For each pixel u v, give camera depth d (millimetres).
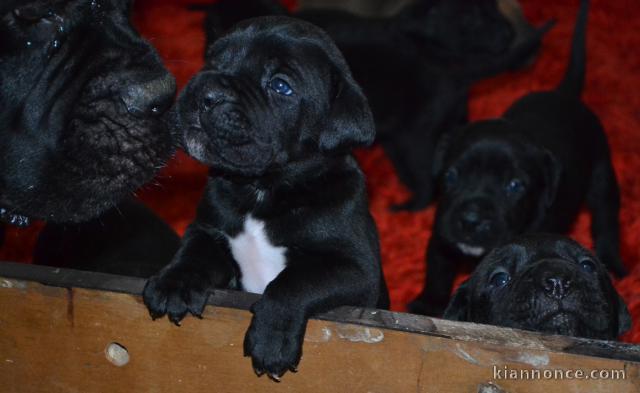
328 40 1003
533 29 1981
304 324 852
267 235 975
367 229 985
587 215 1527
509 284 1033
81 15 878
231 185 988
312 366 847
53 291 855
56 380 877
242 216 982
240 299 861
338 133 976
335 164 990
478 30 1688
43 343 870
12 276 857
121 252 1161
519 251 1052
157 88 888
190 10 1810
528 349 806
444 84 1619
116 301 853
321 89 980
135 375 870
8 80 871
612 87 1874
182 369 863
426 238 1509
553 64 1960
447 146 1422
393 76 1607
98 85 880
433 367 822
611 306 1035
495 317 1033
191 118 952
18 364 877
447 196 1371
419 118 1607
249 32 985
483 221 1319
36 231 1402
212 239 990
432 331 818
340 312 842
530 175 1356
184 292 855
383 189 1638
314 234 967
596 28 2129
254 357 845
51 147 880
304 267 914
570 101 1508
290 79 970
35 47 869
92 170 889
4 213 919
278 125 969
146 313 853
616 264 1444
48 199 896
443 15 1688
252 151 951
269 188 978
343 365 840
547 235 1070
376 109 1601
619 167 1621
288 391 854
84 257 1160
